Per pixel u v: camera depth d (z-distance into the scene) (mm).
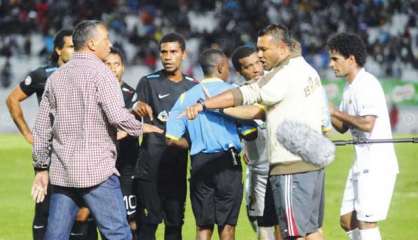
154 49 87875
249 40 92188
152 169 20875
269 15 95812
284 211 16844
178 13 95625
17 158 45062
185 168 21016
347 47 18984
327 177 37656
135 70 83000
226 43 91125
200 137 19734
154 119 20984
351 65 19062
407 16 97250
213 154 19703
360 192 19094
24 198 33125
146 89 21156
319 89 17141
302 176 16734
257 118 19281
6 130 64125
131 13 96438
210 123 19656
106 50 17641
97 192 17312
